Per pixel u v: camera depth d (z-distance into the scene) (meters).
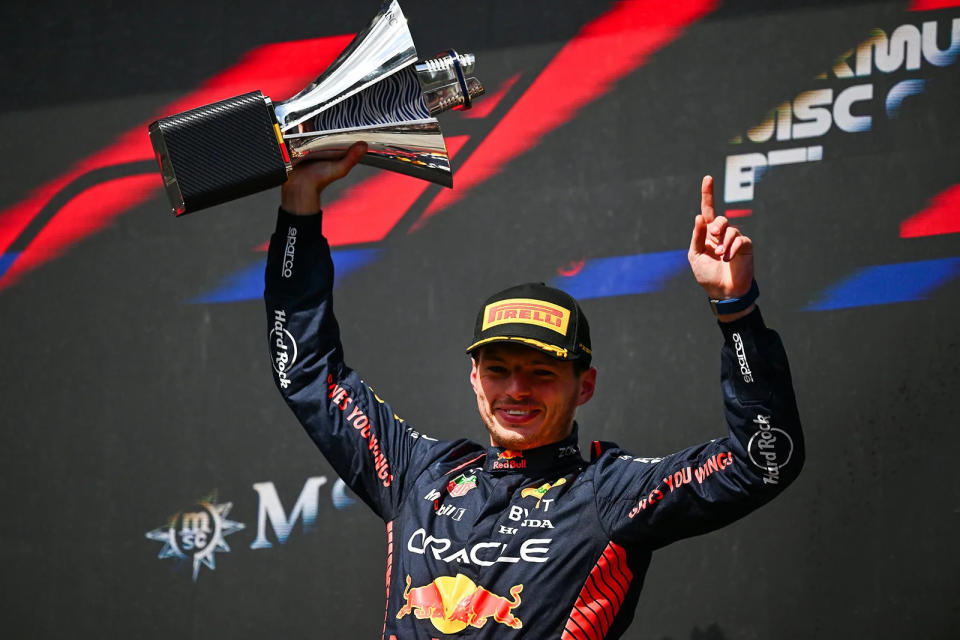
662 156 11.16
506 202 11.49
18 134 12.73
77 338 12.11
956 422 9.86
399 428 8.28
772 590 9.95
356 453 8.04
